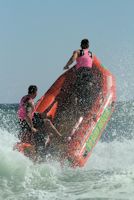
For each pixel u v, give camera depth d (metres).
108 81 31.77
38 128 27.38
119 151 35.16
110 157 32.00
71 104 30.95
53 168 23.75
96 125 30.42
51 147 27.27
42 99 30.42
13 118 81.00
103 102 31.28
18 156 23.22
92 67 31.80
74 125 29.33
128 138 47.50
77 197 17.78
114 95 32.25
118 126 56.50
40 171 22.28
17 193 18.61
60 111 30.86
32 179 20.92
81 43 31.02
